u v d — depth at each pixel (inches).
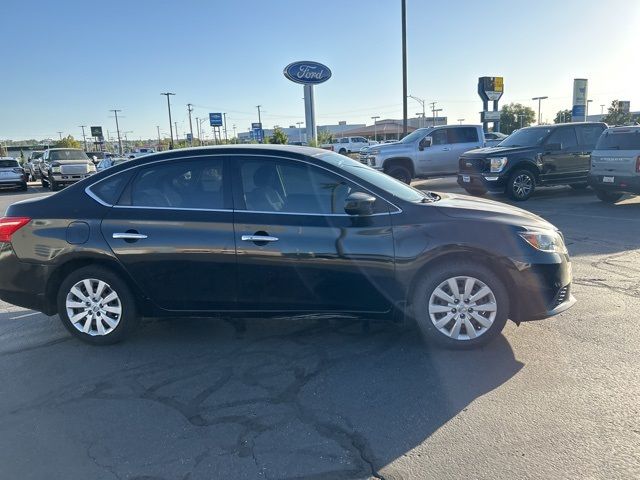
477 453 110.0
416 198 168.4
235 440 118.0
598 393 132.5
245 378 148.1
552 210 432.1
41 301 172.7
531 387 136.9
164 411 131.5
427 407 129.2
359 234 157.1
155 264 164.2
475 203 175.5
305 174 163.6
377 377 146.0
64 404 136.4
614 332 171.5
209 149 169.9
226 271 161.6
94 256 166.4
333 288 159.6
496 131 1268.5
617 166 423.5
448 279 157.6
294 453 112.3
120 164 173.2
